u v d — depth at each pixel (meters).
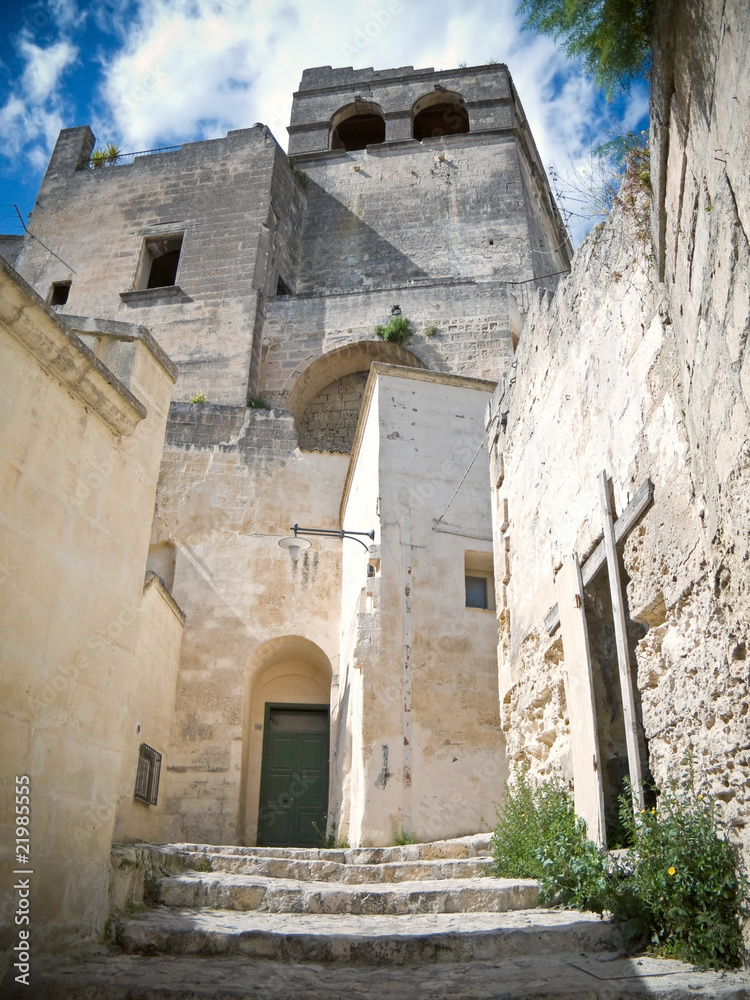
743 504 4.30
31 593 5.23
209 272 27.19
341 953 5.32
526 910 6.33
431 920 6.09
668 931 5.11
